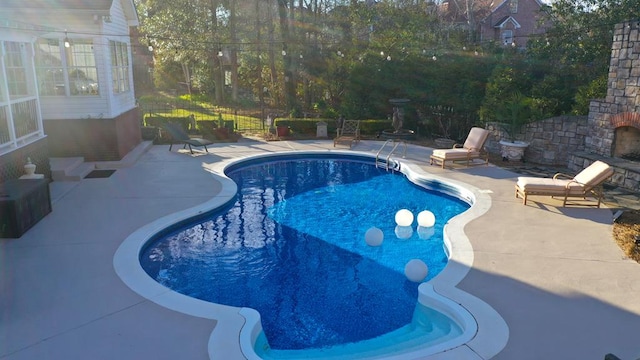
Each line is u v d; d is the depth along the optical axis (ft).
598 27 61.41
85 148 49.21
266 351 20.79
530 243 29.50
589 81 59.88
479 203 37.76
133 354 18.25
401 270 28.91
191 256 30.40
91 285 23.66
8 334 19.47
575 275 25.09
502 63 65.92
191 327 20.11
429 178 46.34
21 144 37.63
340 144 63.05
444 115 70.13
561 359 18.04
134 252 27.71
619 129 44.52
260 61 101.19
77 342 18.99
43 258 26.71
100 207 35.94
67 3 42.86
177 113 87.04
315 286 26.84
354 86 75.61
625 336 19.58
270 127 70.90
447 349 18.62
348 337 21.93
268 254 31.01
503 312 21.35
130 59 58.59
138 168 48.78
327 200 43.14
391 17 90.89
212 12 96.12
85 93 50.26
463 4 143.84
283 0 89.45
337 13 92.43
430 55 71.15
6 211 29.07
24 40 38.32
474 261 26.84
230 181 43.91
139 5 113.39
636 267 26.08
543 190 36.55
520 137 55.26
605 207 36.55
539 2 145.38
